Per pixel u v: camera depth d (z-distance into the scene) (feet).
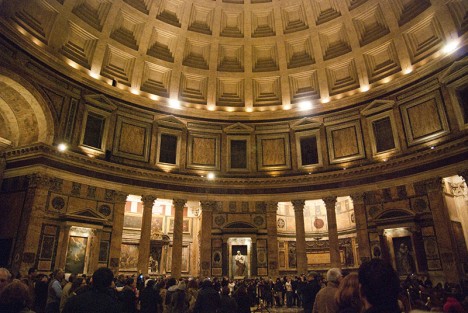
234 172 93.76
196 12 95.35
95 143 80.69
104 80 85.87
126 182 82.07
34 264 64.23
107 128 82.84
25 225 65.41
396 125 82.17
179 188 88.07
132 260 92.94
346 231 99.96
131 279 34.27
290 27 97.04
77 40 82.02
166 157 90.79
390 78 86.74
